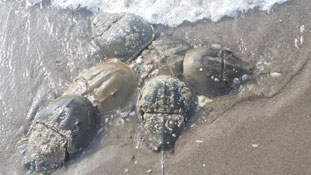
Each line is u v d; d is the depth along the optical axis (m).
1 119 2.58
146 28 2.65
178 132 2.44
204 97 2.51
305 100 2.44
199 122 2.47
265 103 2.46
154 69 2.58
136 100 2.52
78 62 2.66
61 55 2.69
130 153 2.44
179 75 2.53
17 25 2.79
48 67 2.67
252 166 2.36
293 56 2.54
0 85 2.65
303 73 2.50
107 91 2.47
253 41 2.60
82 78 2.54
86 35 2.72
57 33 2.75
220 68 2.46
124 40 2.60
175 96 2.45
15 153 2.50
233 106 2.48
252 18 2.65
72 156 2.44
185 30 2.68
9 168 2.47
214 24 2.67
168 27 2.69
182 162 2.39
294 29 2.60
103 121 2.51
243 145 2.40
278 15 2.64
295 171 2.33
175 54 2.56
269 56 2.56
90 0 2.79
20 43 2.74
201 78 2.48
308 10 2.62
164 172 2.39
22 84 2.65
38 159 2.42
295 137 2.38
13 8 2.83
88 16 2.78
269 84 2.50
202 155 2.40
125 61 2.62
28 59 2.70
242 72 2.48
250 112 2.46
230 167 2.37
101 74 2.50
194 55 2.51
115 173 2.41
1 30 2.78
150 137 2.43
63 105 2.45
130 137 2.47
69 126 2.41
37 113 2.57
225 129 2.44
